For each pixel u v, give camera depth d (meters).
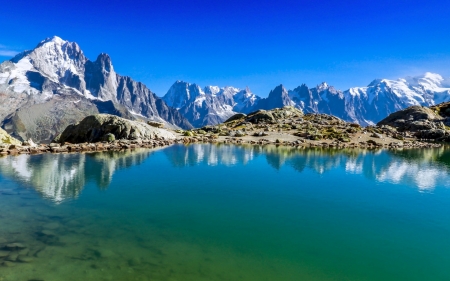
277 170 27.28
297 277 9.88
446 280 9.98
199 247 11.79
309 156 36.72
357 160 34.25
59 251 11.12
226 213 15.67
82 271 9.81
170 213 15.51
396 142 56.84
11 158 30.66
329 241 12.59
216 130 69.44
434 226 14.34
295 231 13.52
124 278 9.48
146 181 22.23
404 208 16.91
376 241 12.66
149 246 11.74
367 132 66.12
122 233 12.88
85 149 38.03
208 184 21.70
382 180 23.89
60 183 21.06
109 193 18.86
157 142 45.81
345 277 10.00
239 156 35.53
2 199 17.16
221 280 9.55
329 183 22.59
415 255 11.55
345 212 16.16
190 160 31.86
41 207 15.94
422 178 24.88
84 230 13.09
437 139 65.06
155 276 9.65
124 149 39.94
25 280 9.23
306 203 17.59
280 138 56.66
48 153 34.91
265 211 16.09
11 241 11.84
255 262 10.76
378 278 10.02
